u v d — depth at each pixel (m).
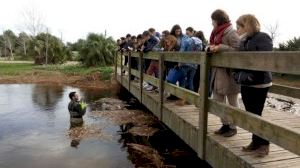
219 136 4.66
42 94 14.30
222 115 4.29
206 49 4.49
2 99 12.97
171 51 6.71
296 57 2.87
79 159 6.43
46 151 6.89
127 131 8.27
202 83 4.75
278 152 3.99
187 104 7.00
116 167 6.03
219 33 4.47
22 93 14.59
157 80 7.48
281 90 6.09
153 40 8.86
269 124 3.28
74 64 28.08
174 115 6.24
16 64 30.95
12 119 9.65
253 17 3.74
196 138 5.10
